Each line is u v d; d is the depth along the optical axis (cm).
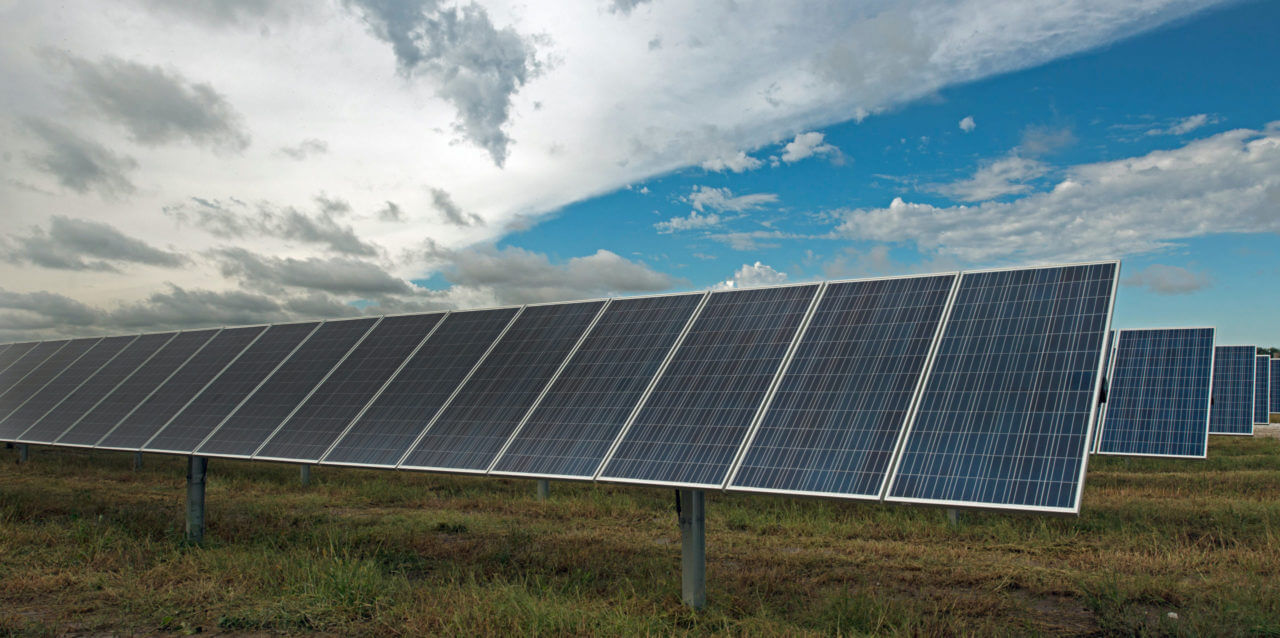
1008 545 1462
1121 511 1741
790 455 1023
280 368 1817
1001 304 1112
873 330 1169
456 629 965
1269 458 2936
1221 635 909
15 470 2853
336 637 980
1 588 1168
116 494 2211
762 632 955
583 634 949
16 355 2811
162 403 1861
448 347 1609
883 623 1004
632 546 1494
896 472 948
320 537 1563
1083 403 933
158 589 1170
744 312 1325
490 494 2166
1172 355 2755
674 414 1164
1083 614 1062
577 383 1317
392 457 1317
